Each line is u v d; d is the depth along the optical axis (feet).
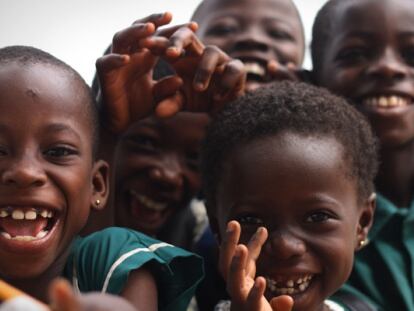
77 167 3.18
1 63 3.15
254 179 3.33
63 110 3.15
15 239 3.05
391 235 4.26
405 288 4.11
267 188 3.30
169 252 3.27
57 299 1.78
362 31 4.38
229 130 3.51
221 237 3.50
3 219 3.09
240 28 4.83
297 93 3.55
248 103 3.55
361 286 4.15
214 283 3.99
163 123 4.31
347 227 3.38
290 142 3.36
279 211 3.29
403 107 4.31
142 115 3.87
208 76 3.66
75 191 3.16
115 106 3.76
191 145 4.35
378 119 4.30
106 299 1.96
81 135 3.22
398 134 4.31
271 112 3.45
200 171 3.83
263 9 4.86
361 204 3.57
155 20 3.65
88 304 1.94
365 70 4.35
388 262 4.17
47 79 3.15
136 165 4.31
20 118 3.06
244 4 4.86
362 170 3.54
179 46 3.55
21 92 3.08
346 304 3.80
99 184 3.51
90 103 3.34
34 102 3.09
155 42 3.59
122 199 4.36
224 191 3.45
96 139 3.42
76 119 3.20
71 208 3.16
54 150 3.12
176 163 4.34
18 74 3.11
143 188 4.33
